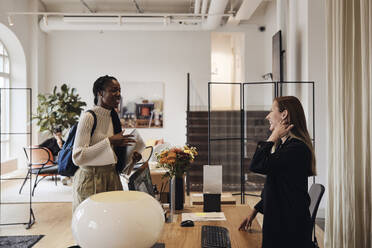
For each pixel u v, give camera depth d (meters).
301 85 5.62
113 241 0.99
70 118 7.71
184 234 2.08
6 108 8.82
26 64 9.08
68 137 2.55
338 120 3.22
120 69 10.25
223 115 6.30
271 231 2.02
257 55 10.25
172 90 10.30
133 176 1.96
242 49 10.53
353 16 3.02
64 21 8.95
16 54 8.92
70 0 9.59
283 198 2.03
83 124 2.30
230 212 2.60
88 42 10.20
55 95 7.81
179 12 10.12
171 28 9.15
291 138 2.14
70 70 10.17
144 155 7.13
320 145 5.31
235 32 10.27
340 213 3.21
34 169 6.49
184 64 10.28
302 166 2.03
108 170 2.41
